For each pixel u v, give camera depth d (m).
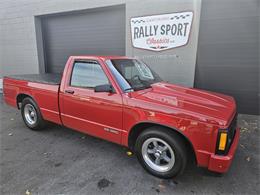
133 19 6.07
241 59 5.16
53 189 2.38
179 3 5.37
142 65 3.73
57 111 3.54
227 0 4.96
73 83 3.27
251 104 5.34
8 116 5.37
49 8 7.46
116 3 6.24
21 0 7.97
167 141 2.42
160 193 2.33
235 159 3.09
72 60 3.33
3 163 2.95
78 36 7.54
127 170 2.78
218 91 5.59
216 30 5.23
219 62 5.39
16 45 8.72
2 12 8.59
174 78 5.88
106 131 2.92
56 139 3.81
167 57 5.84
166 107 2.38
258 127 4.39
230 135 2.31
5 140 3.77
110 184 2.48
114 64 3.04
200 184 2.50
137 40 6.16
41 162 2.98
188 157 2.47
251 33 4.93
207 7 5.19
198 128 2.19
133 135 2.78
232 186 2.47
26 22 8.18
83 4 6.77
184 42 5.53
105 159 3.07
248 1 4.79
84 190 2.37
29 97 4.08
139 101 2.55
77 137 3.90
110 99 2.76
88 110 3.05
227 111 2.40
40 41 8.30
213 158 2.15
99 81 2.96
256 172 2.76
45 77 4.43
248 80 5.23
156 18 5.73
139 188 2.42
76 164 2.93
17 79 4.23
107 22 6.81
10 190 2.36
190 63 5.59
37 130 4.21
